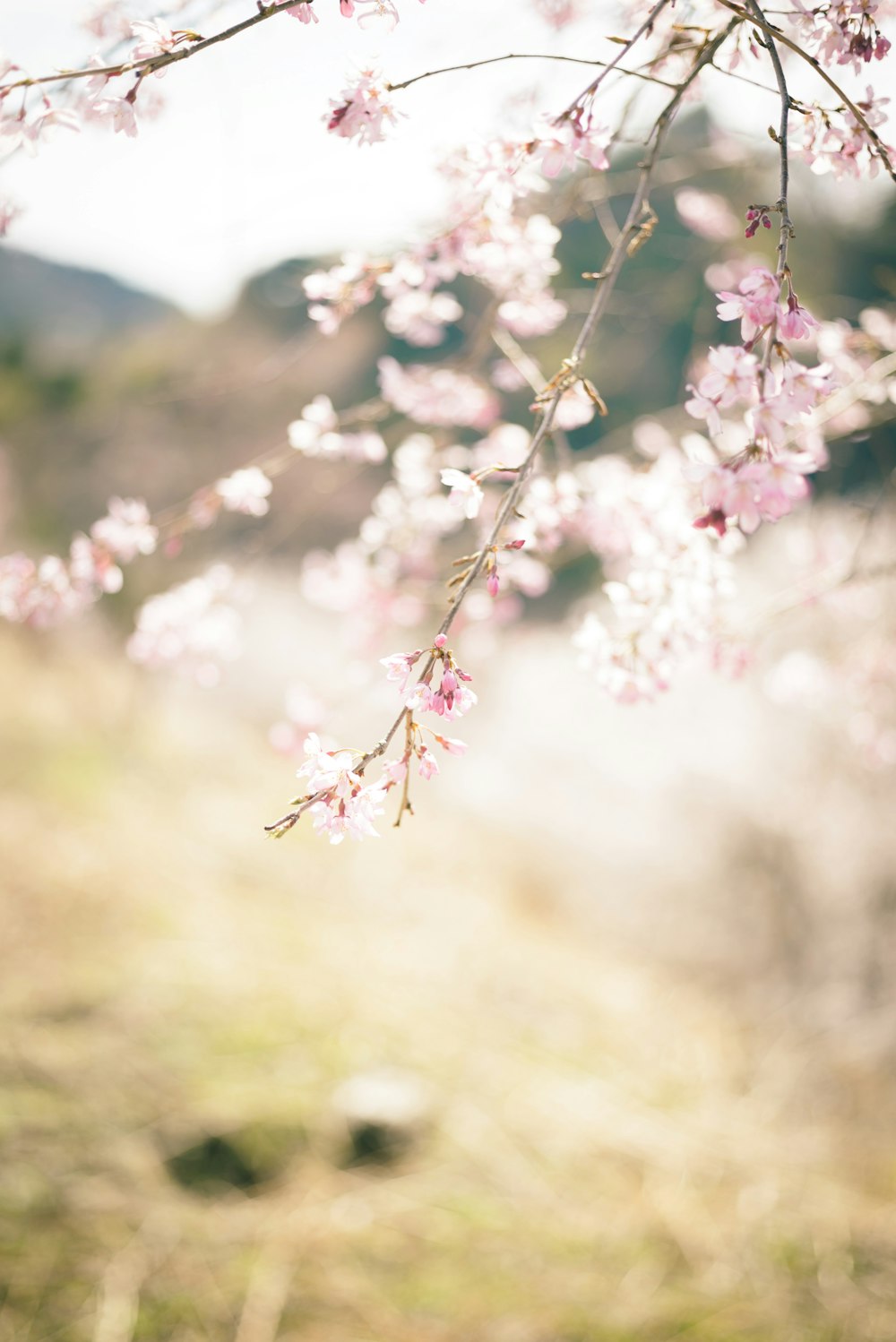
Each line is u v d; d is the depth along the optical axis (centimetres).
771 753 368
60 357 791
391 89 112
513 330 228
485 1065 298
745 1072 311
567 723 457
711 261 319
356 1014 314
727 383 91
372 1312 213
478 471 108
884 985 325
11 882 357
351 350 596
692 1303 218
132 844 411
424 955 365
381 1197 243
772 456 91
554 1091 291
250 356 597
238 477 200
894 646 254
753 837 370
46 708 539
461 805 495
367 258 182
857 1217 246
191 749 544
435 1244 231
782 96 100
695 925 383
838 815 346
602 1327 212
